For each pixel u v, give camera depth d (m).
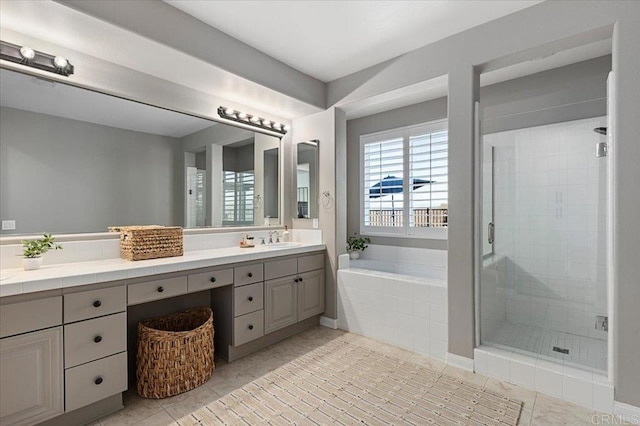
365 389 2.12
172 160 2.67
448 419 1.80
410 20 2.27
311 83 3.18
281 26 2.33
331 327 3.31
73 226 2.13
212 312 2.49
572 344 2.58
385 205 4.19
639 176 1.77
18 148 1.94
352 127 4.53
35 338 1.55
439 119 3.71
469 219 2.38
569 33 1.98
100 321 1.77
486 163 2.89
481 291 2.54
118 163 2.36
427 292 2.64
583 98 2.85
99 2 1.76
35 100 2.00
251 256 2.59
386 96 2.96
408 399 2.00
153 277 2.01
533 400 1.98
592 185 2.68
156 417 1.82
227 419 1.81
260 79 2.68
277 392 2.09
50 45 2.01
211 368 2.30
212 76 2.51
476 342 2.40
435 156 3.76
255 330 2.65
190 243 2.76
